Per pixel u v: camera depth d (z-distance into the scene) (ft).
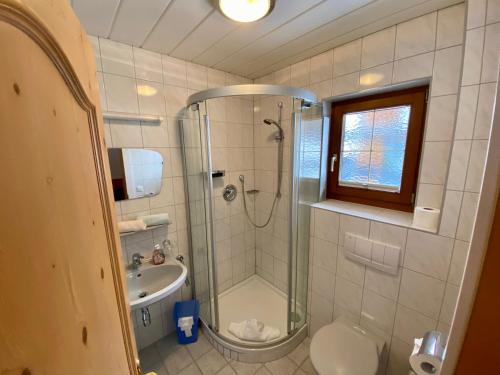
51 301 0.91
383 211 4.89
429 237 3.70
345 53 4.71
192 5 3.40
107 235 1.68
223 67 5.93
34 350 0.79
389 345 4.43
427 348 2.78
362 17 3.77
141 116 4.83
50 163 0.98
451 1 3.32
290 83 5.89
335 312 5.31
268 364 5.16
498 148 0.96
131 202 5.11
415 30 3.78
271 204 6.88
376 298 4.51
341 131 5.59
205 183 5.43
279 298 7.04
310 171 5.46
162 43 4.59
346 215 4.78
